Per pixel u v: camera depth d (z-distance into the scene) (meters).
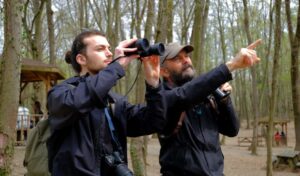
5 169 5.35
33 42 18.69
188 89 2.35
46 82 15.92
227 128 2.88
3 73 5.42
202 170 2.66
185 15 24.02
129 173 2.09
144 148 9.27
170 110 2.52
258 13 34.25
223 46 32.53
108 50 2.27
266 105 45.41
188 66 2.83
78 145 2.01
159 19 8.05
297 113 16.14
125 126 2.27
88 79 2.01
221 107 2.82
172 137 2.73
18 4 5.43
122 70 2.09
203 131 2.74
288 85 52.62
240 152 24.81
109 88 2.01
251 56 2.30
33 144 2.51
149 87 2.28
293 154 15.93
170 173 2.77
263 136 34.53
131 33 23.09
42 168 2.43
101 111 2.11
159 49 2.18
